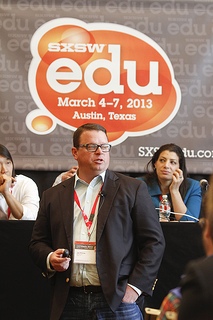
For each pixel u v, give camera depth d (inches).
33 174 248.5
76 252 137.7
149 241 139.9
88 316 136.9
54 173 248.7
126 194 141.1
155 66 246.4
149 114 245.8
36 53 245.4
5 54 245.0
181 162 206.4
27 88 244.8
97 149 143.3
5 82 244.8
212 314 61.6
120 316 135.7
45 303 161.5
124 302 135.8
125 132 244.8
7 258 161.3
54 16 246.1
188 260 158.4
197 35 247.8
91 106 244.7
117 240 137.7
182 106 246.7
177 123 246.4
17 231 161.8
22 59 244.8
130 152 244.7
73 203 142.6
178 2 247.6
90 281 137.0
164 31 247.0
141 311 151.4
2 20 245.6
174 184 200.2
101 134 145.4
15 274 161.2
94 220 140.0
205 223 67.1
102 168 143.1
